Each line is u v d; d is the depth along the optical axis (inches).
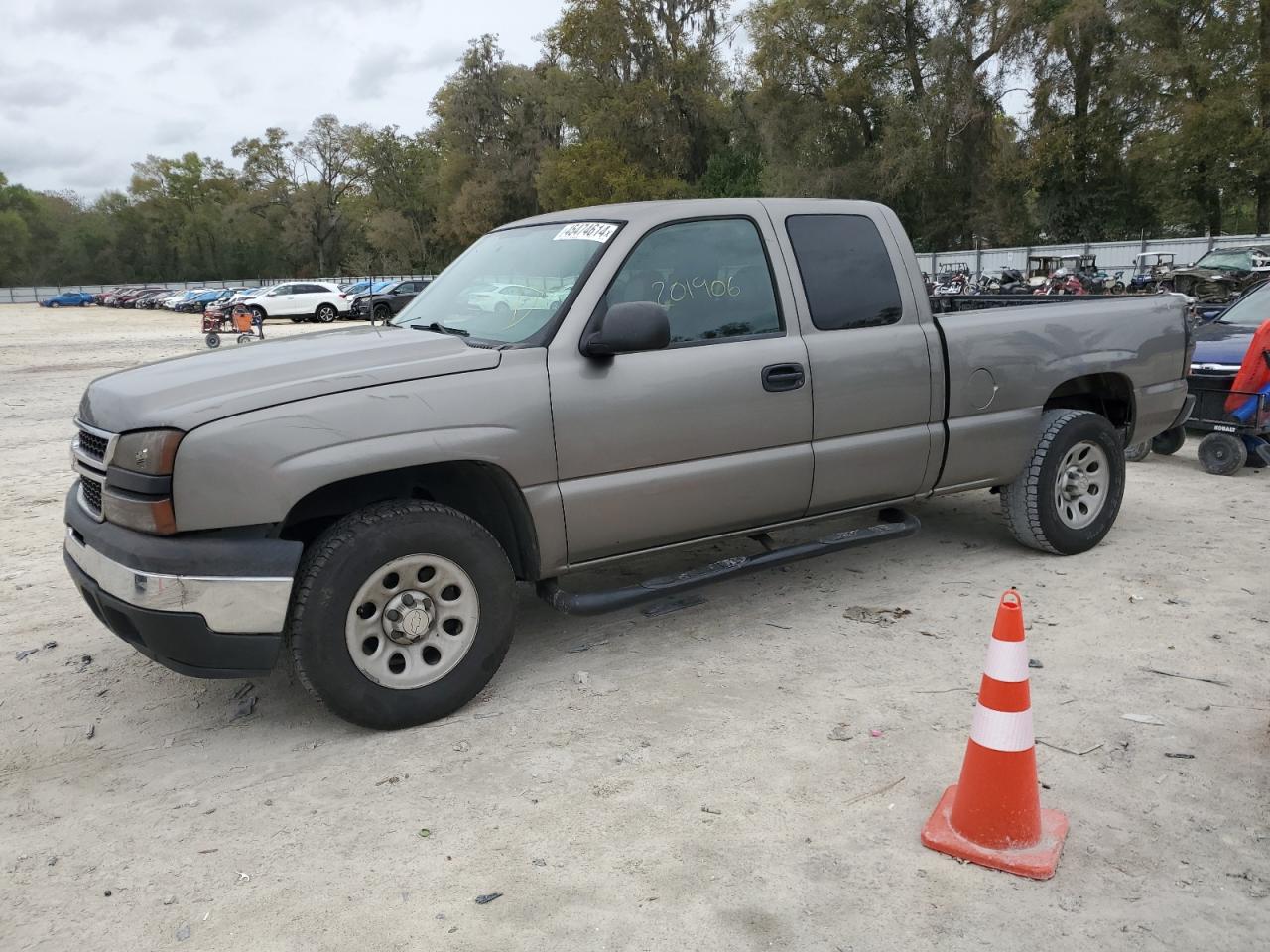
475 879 109.7
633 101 2023.9
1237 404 293.4
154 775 135.5
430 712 145.6
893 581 205.9
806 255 179.2
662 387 158.4
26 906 107.5
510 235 188.1
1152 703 146.5
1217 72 1459.2
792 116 1700.3
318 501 145.2
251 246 4197.8
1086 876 107.1
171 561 128.2
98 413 141.6
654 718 146.9
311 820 122.6
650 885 107.5
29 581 224.7
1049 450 207.9
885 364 183.3
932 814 118.9
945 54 1525.6
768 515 175.6
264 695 160.9
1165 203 1669.5
